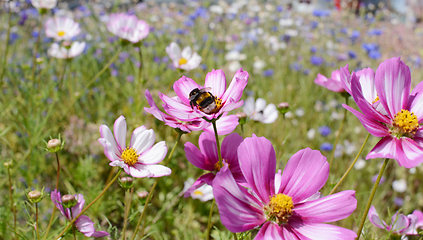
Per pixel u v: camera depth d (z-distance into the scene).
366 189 0.64
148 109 0.25
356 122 0.83
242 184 0.27
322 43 1.36
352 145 0.73
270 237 0.23
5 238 0.40
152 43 1.15
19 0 1.00
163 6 1.71
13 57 0.96
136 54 1.04
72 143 0.66
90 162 0.54
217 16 1.43
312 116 0.89
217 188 0.22
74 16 1.44
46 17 1.26
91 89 0.89
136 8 1.54
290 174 0.25
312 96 0.96
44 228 0.47
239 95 0.25
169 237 0.52
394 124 0.26
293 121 0.79
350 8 1.75
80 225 0.30
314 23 1.45
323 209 0.23
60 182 0.58
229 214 0.21
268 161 0.25
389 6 2.13
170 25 1.46
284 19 1.50
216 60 1.05
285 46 1.27
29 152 0.51
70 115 0.75
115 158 0.29
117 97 0.86
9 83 0.83
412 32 1.79
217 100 0.26
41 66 0.94
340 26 1.61
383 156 0.24
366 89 0.29
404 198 0.66
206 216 0.56
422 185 0.67
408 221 0.31
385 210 0.63
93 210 0.47
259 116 0.52
